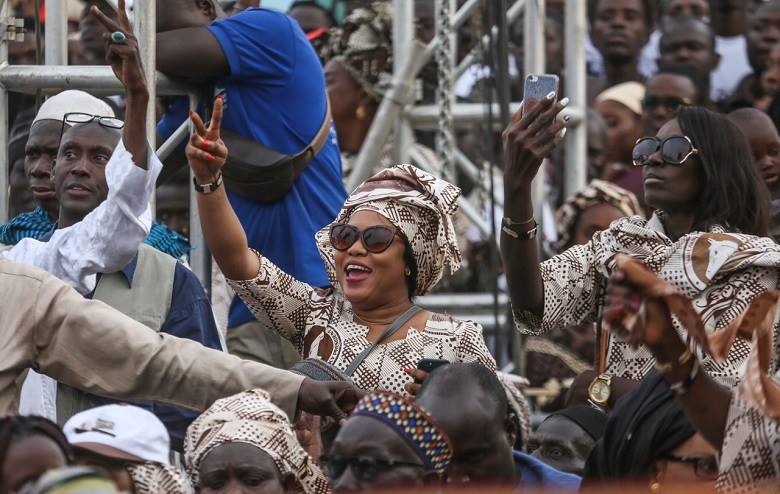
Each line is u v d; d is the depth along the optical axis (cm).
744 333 1206
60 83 1989
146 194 1634
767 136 2223
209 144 1591
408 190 1650
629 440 1277
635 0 3200
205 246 2019
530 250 1590
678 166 1614
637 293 1088
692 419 1181
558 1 3259
